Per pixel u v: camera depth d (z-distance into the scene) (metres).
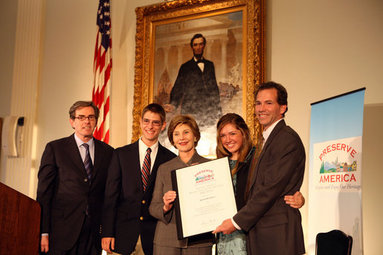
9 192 3.02
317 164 3.71
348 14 4.40
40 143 6.11
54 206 3.56
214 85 4.89
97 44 5.49
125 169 3.54
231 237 2.89
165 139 5.07
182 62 5.15
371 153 4.05
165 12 5.34
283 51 4.68
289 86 4.59
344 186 3.42
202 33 5.07
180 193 2.98
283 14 4.75
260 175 2.79
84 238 3.54
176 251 2.99
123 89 5.62
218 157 3.23
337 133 3.56
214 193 2.93
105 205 3.47
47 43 6.31
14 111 6.23
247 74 4.66
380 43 4.21
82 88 5.91
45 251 3.43
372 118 4.11
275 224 2.68
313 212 3.66
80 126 3.72
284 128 2.88
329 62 4.43
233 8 4.89
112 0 5.84
